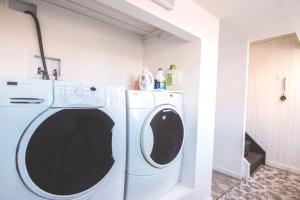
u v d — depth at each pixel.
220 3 1.64
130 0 1.16
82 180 1.04
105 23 1.84
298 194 2.21
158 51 2.07
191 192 1.71
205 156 1.89
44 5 1.46
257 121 3.25
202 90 1.77
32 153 0.86
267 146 3.15
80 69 1.68
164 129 1.54
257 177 2.65
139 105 1.36
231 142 2.71
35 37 1.42
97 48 1.79
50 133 0.91
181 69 1.86
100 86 1.13
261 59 3.22
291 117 2.93
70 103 0.98
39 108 0.89
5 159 0.80
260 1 1.58
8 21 1.30
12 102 0.82
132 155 1.32
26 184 0.85
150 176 1.45
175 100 1.68
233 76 2.71
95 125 1.09
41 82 0.90
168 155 1.59
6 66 1.29
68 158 0.98
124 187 1.33
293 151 2.91
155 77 1.78
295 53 2.91
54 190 0.94
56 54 1.53
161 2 1.31
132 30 2.03
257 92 3.26
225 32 2.29
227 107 2.76
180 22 1.51
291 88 2.94
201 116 1.79
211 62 1.86
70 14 1.60
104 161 1.15
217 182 2.47
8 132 0.81
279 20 1.93
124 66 2.03
